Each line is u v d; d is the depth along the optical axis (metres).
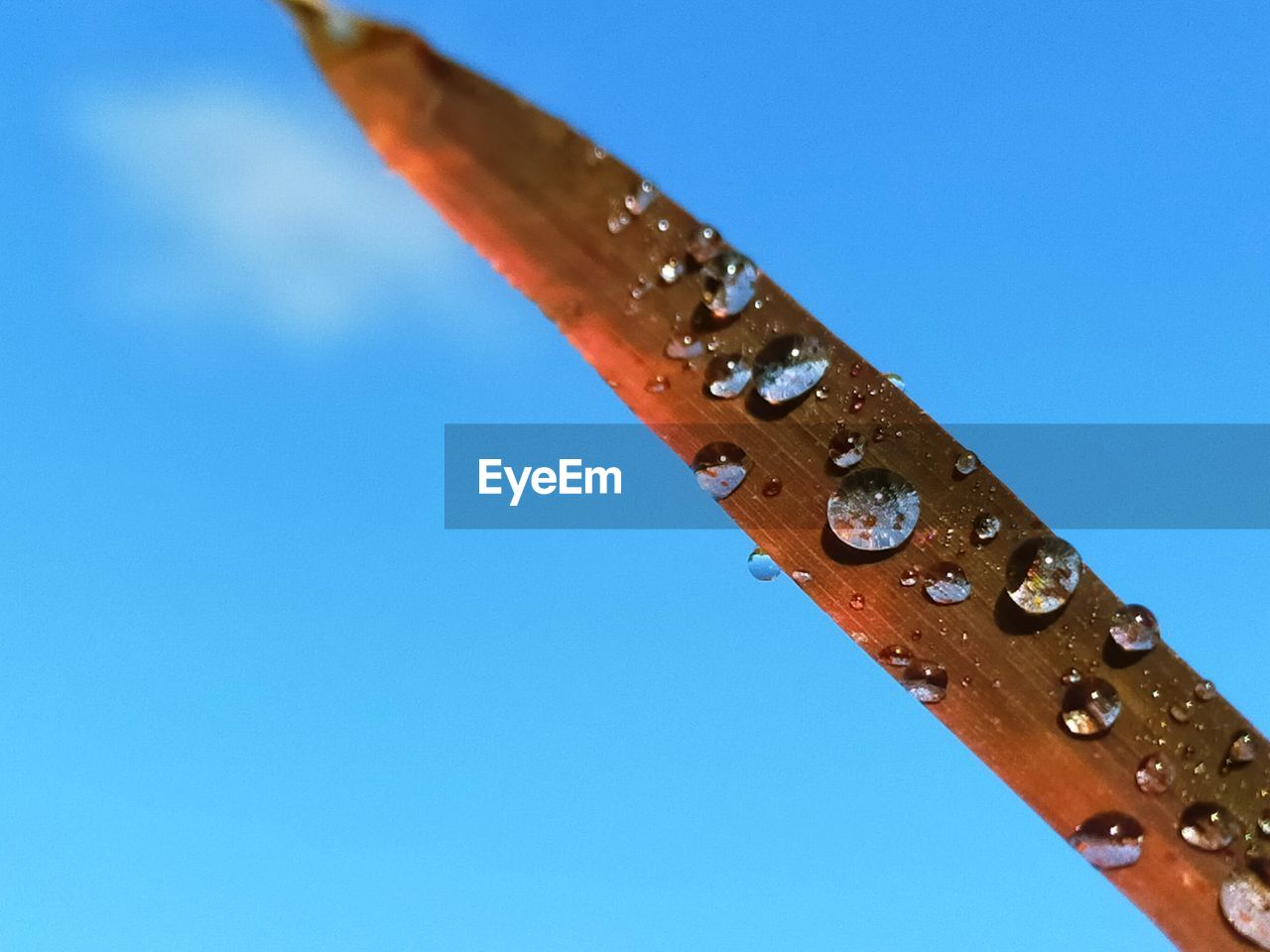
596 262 0.12
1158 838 0.12
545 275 0.12
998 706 0.12
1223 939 0.12
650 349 0.12
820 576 0.12
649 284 0.12
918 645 0.12
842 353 0.12
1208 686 0.13
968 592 0.12
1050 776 0.12
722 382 0.12
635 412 0.12
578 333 0.12
